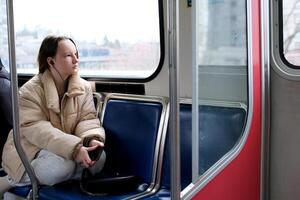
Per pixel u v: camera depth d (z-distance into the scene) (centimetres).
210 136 157
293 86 217
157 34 238
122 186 202
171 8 115
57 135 187
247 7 185
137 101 235
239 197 191
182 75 210
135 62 254
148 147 219
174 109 120
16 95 130
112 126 241
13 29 123
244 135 193
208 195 156
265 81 217
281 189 232
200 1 141
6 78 206
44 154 192
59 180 195
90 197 191
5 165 197
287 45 215
